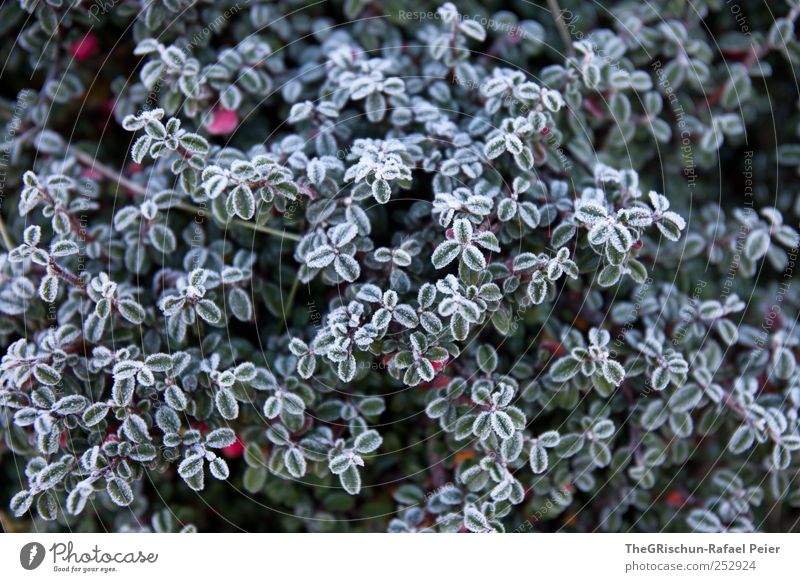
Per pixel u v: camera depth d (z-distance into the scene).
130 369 0.61
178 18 0.65
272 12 0.66
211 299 0.63
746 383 0.64
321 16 0.66
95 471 0.61
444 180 0.62
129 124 0.61
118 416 0.62
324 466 0.63
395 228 0.64
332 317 0.61
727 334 0.64
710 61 0.66
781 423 0.64
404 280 0.62
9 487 0.65
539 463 0.62
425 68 0.65
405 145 0.62
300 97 0.65
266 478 0.64
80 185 0.64
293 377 0.63
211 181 0.61
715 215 0.65
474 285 0.61
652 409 0.64
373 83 0.63
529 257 0.61
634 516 0.65
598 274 0.63
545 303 0.64
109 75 0.66
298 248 0.62
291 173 0.61
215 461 0.61
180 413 0.63
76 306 0.63
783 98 0.66
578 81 0.64
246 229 0.64
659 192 0.65
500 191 0.63
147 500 0.64
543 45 0.66
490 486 0.63
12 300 0.63
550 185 0.63
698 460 0.65
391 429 0.64
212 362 0.62
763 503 0.65
